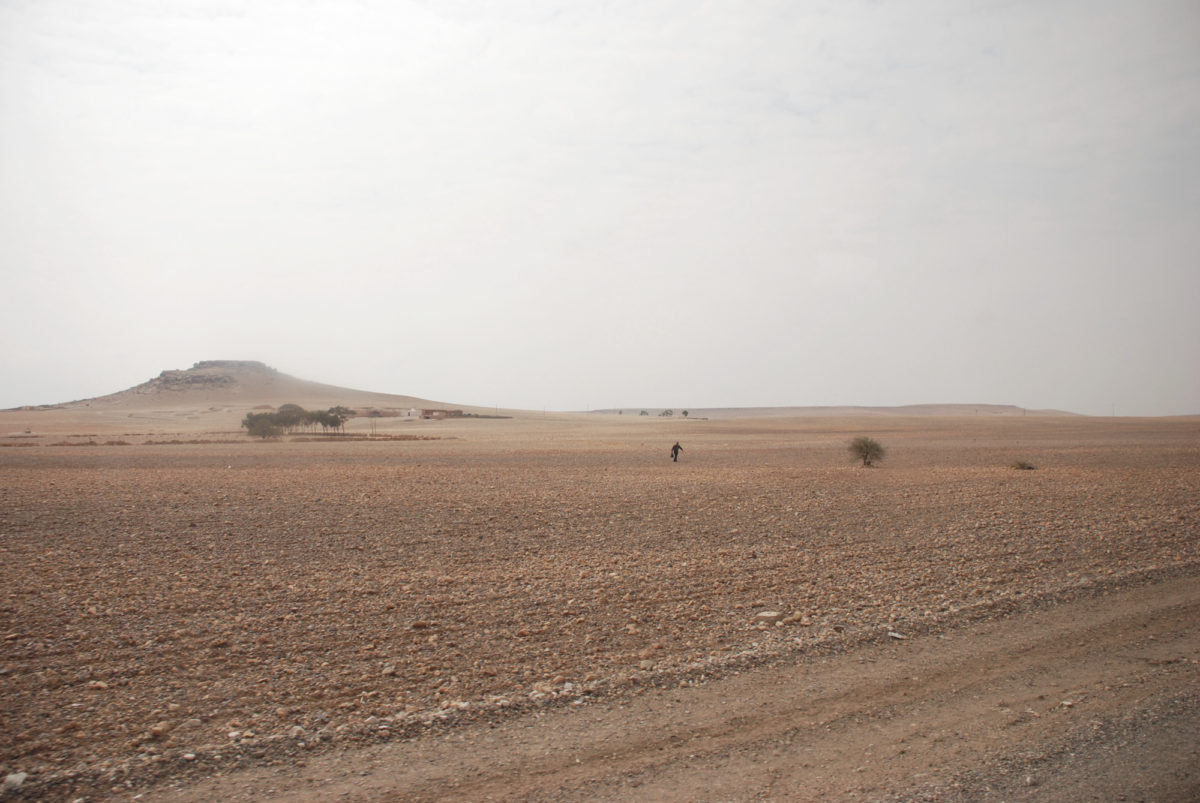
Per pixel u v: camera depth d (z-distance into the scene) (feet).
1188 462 150.71
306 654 29.60
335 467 150.71
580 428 452.76
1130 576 42.45
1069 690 25.03
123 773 19.03
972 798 17.89
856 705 23.95
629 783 18.75
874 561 49.73
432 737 21.53
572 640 31.58
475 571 46.93
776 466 152.05
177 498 87.35
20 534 60.39
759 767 19.65
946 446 234.99
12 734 21.68
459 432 401.70
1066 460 161.48
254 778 18.94
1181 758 19.84
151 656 29.19
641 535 61.57
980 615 34.73
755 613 36.17
